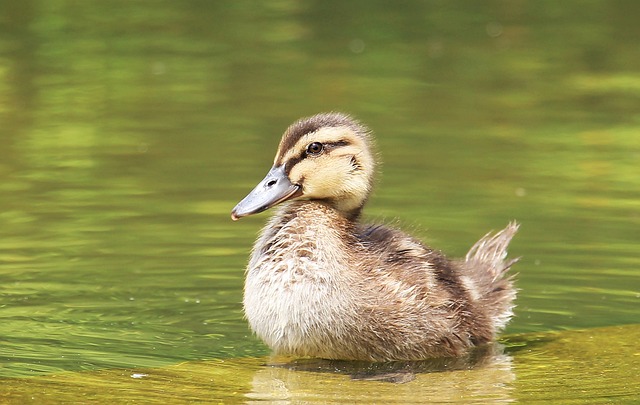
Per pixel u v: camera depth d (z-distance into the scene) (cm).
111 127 2106
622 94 2370
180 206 1642
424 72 2544
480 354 1167
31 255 1424
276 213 1180
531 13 3091
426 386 1049
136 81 2436
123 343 1157
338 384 1053
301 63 2594
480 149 1975
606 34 2864
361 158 1190
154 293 1309
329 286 1104
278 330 1109
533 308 1291
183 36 2817
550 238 1507
